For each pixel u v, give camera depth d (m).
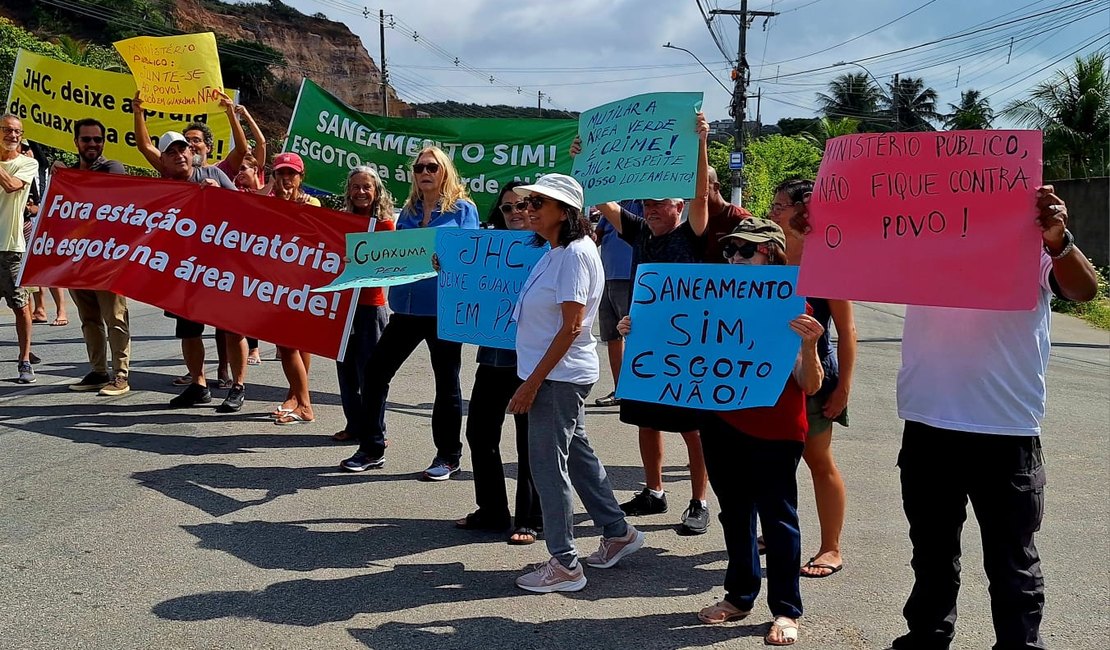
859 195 3.06
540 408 3.94
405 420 7.01
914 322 3.20
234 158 8.00
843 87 56.66
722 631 3.61
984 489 3.03
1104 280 22.12
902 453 3.25
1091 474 5.91
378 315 6.18
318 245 6.17
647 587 4.04
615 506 4.23
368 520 4.79
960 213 2.90
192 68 7.78
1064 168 30.09
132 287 6.34
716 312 3.59
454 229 4.67
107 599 3.71
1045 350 3.03
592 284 3.89
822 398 4.12
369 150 8.55
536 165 8.41
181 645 3.35
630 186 4.48
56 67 8.66
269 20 74.62
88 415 6.64
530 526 4.57
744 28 29.42
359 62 78.50
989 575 3.06
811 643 3.51
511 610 3.75
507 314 4.50
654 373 3.68
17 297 7.49
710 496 5.43
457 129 8.48
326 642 3.42
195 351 6.98
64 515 4.64
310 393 7.73
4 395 7.16
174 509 4.80
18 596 3.71
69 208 6.51
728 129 50.75
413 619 3.64
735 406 3.49
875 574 4.21
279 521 4.71
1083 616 3.78
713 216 4.50
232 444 6.07
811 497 5.38
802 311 3.46
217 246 6.31
